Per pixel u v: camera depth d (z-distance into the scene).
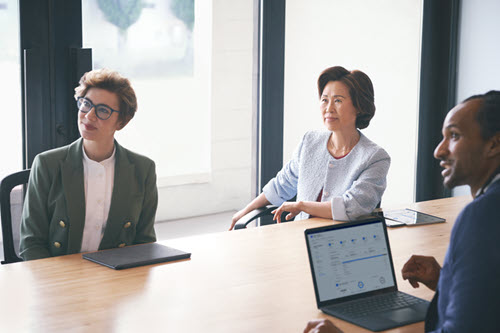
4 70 3.08
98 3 3.25
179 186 3.64
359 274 1.90
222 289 2.00
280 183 3.27
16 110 3.14
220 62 3.67
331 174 3.04
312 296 1.96
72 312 1.80
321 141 3.13
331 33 4.03
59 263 2.23
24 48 3.07
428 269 1.92
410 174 4.63
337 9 4.02
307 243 1.84
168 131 3.57
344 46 4.10
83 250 2.46
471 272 1.37
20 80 3.12
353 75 3.00
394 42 4.34
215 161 3.75
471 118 1.48
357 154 3.01
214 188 3.77
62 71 3.18
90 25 3.25
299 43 3.91
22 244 2.41
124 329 1.69
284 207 2.93
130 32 3.37
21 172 2.64
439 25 4.54
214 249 2.44
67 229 2.38
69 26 3.17
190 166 3.66
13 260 2.61
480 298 1.34
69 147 2.44
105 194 2.46
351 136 3.06
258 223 3.91
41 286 2.00
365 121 3.06
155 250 2.36
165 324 1.73
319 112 4.05
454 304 1.39
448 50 4.55
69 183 2.38
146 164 2.54
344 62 4.12
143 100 3.46
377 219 1.97
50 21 3.10
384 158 2.97
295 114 3.97
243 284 2.05
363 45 4.19
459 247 1.41
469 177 1.51
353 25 4.12
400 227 2.81
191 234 3.72
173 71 3.53
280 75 3.87
